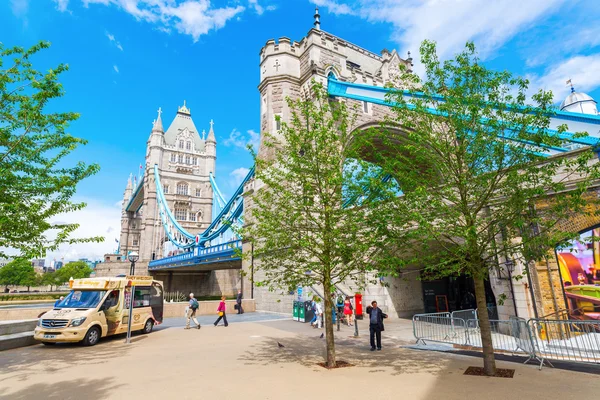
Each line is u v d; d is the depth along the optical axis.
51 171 9.89
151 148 98.19
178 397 6.76
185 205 97.94
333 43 30.88
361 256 9.51
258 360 10.08
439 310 22.80
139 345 13.13
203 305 25.05
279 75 29.39
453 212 8.41
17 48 9.85
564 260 12.52
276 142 10.77
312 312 20.09
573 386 6.95
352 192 9.91
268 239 9.80
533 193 7.81
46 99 9.84
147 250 89.75
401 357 10.27
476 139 8.49
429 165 9.61
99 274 66.88
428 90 9.57
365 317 20.44
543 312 12.55
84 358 10.74
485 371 8.06
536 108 8.30
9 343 12.55
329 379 7.88
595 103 36.97
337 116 10.23
